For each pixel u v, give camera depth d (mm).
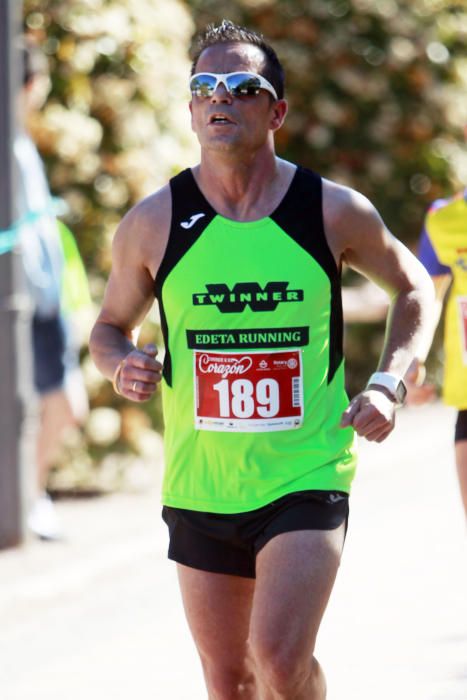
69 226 27156
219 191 12242
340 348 12484
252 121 12062
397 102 39594
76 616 20000
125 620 19688
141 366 12156
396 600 19953
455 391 16453
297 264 12117
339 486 12172
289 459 12219
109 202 27375
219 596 12375
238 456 12211
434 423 35750
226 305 12141
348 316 37938
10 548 22875
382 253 12531
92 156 27156
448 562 22062
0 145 22422
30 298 23094
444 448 32812
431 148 39938
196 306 12227
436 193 40219
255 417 12172
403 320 12703
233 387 12195
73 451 27562
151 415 28781
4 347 22797
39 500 23656
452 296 16734
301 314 12148
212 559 12359
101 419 27516
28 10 26688
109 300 12922
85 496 27562
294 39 39188
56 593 21078
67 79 26719
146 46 27688
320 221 12195
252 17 39000
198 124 12281
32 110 25188
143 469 29125
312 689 11828
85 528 24594
